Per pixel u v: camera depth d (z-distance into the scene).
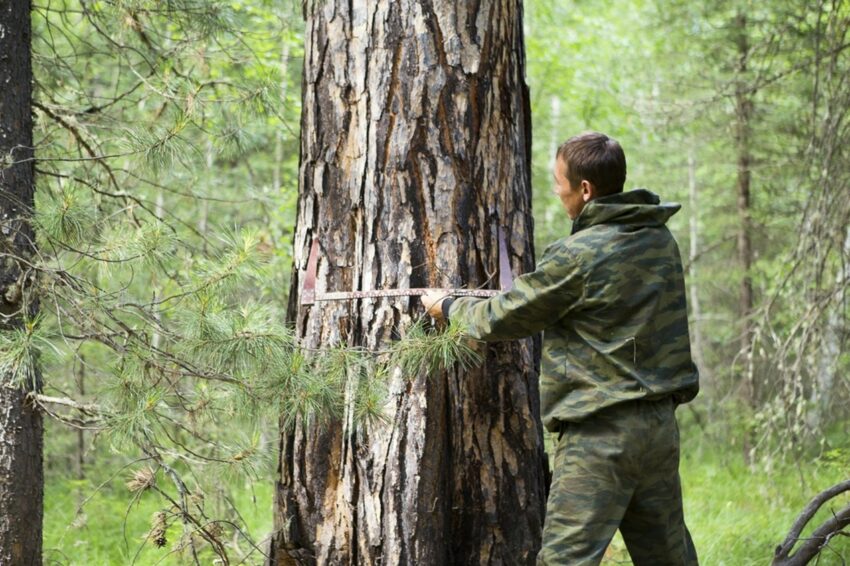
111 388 3.18
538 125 15.35
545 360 3.12
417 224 3.44
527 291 3.04
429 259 3.44
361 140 3.49
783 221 11.09
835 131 7.18
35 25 5.43
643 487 3.06
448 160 3.45
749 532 6.09
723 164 11.78
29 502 3.58
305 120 3.64
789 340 6.99
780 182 10.79
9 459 3.52
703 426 11.59
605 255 3.01
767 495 7.30
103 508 6.83
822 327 7.10
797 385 6.86
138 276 4.55
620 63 14.69
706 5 11.09
